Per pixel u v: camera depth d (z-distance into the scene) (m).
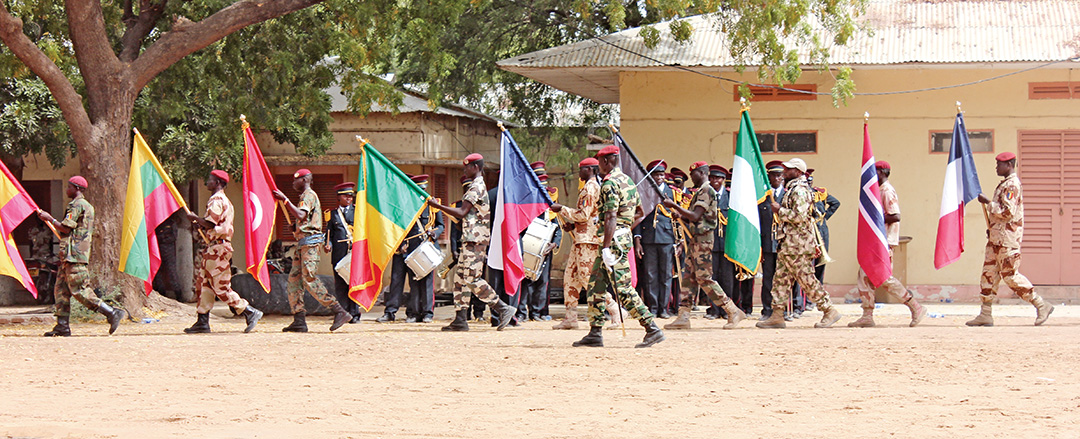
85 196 15.48
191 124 20.14
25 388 8.21
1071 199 17.52
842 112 17.86
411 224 12.48
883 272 12.38
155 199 13.39
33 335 13.02
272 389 8.02
